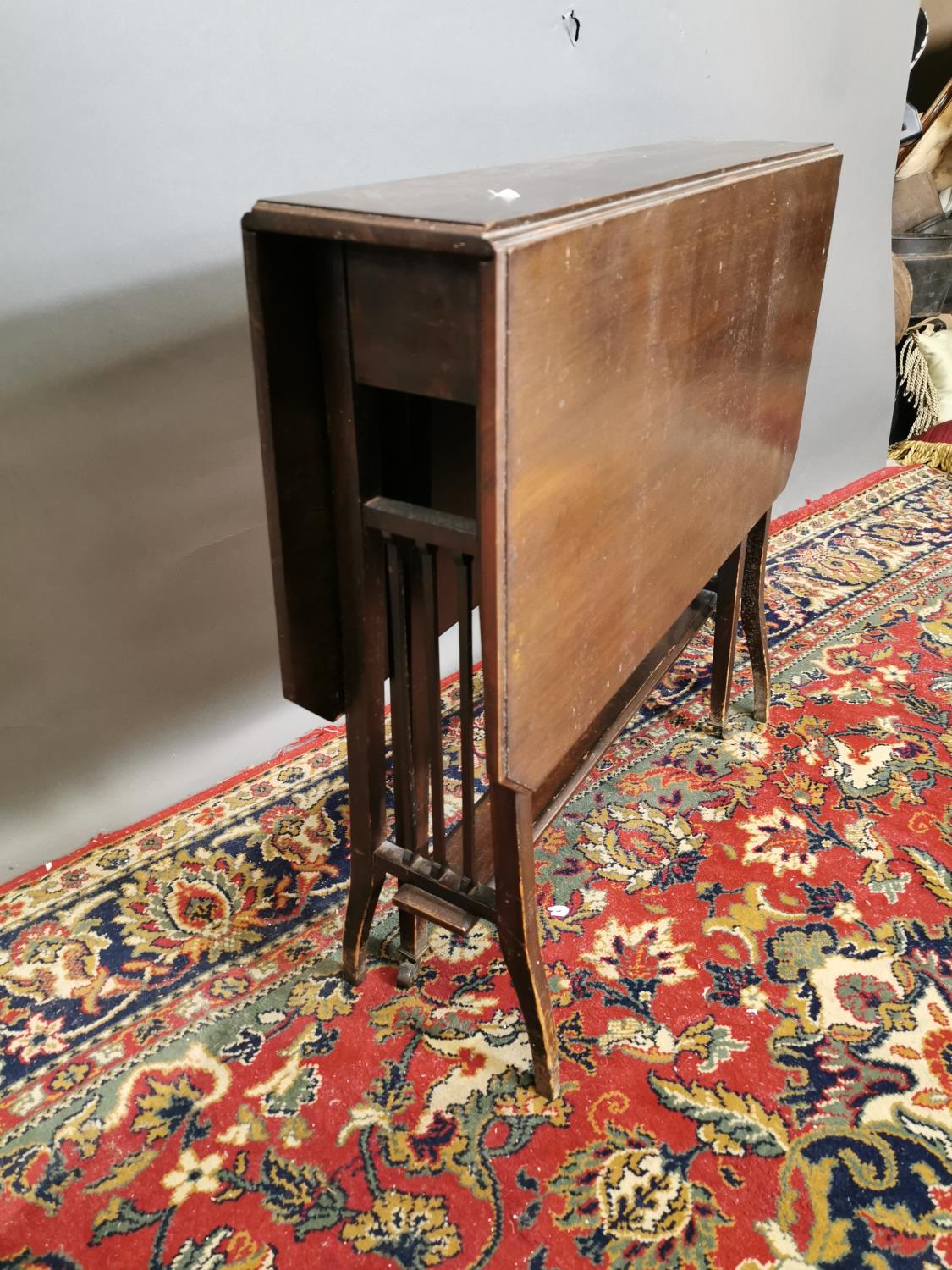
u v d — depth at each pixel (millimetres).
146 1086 1397
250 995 1546
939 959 1577
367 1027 1486
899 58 3027
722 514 1620
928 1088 1368
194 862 1814
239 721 2037
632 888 1733
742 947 1607
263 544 1924
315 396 1078
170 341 1650
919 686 2328
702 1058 1417
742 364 1515
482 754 2076
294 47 1617
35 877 1787
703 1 2340
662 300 1168
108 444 1644
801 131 2834
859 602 2736
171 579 1814
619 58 2219
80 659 1750
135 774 1905
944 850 1809
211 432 1762
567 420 1023
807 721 2195
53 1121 1351
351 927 1516
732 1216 1209
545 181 1142
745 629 2088
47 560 1644
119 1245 1196
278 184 1692
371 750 1331
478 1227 1205
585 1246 1181
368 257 946
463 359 934
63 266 1489
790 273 1607
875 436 3576
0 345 1474
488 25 1900
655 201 1103
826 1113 1335
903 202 4242
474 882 1353
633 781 2010
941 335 3814
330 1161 1289
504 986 1555
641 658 1422
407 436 1132
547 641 1117
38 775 1777
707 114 2527
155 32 1449
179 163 1553
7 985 1567
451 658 2391
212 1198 1248
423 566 1144
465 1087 1386
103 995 1548
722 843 1835
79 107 1416
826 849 1815
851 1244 1178
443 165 1949
